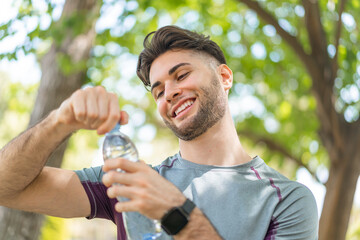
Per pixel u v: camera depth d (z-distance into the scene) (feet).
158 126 26.09
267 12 16.43
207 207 5.37
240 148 6.06
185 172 5.77
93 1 15.12
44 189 5.34
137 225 4.99
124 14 16.51
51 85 14.38
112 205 5.61
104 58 18.34
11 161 4.81
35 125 4.82
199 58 5.97
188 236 4.40
